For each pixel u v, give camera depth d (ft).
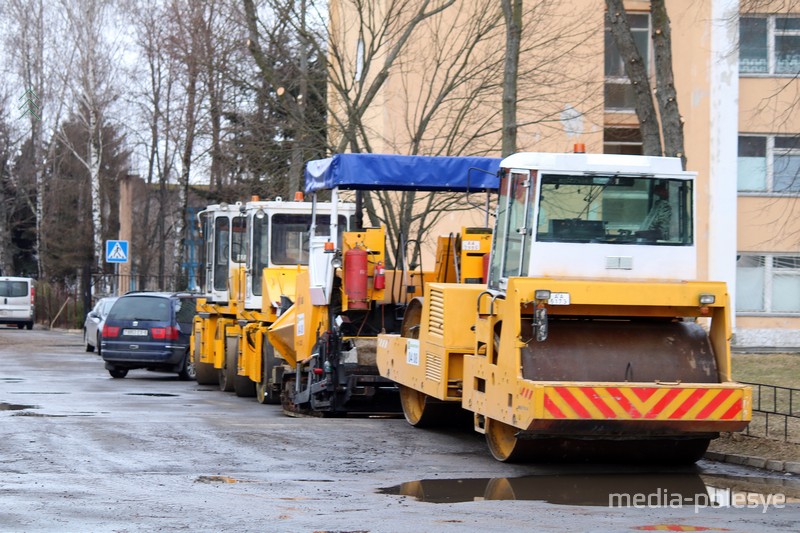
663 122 60.90
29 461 44.14
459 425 58.03
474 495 37.91
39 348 145.07
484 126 97.55
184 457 45.88
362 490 38.65
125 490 37.63
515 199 47.60
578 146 46.78
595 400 41.34
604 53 111.34
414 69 109.50
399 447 50.65
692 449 45.68
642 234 46.14
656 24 60.85
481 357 47.14
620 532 30.45
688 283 44.09
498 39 103.45
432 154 98.99
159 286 190.19
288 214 81.51
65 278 244.22
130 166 257.55
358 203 64.44
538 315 42.91
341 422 60.75
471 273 57.11
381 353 61.31
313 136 98.58
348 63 111.14
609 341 44.27
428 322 53.47
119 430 54.08
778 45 112.37
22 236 293.43
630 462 46.50
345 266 62.34
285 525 31.48
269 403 76.28
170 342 99.30
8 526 30.96
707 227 114.73
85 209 250.78
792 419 53.36
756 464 45.91
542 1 98.12
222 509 34.19
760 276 115.14
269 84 102.99
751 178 114.73
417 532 30.45
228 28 114.01
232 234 86.79
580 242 45.70
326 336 63.05
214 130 114.32
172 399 78.43
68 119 228.43
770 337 115.03
